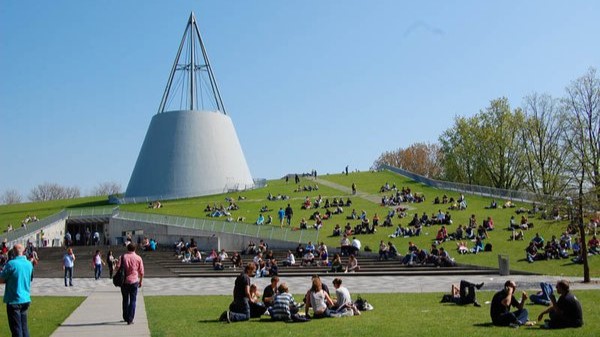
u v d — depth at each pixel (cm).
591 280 2773
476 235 4312
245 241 4844
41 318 1617
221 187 8319
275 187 7975
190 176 8212
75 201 8750
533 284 2539
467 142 7588
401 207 5881
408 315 1608
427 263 3675
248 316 1548
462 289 1886
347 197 6756
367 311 1720
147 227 5491
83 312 1748
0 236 5222
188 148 8350
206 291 2595
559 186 4941
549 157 6581
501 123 7294
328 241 4538
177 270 3788
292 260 3809
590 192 2875
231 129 8956
